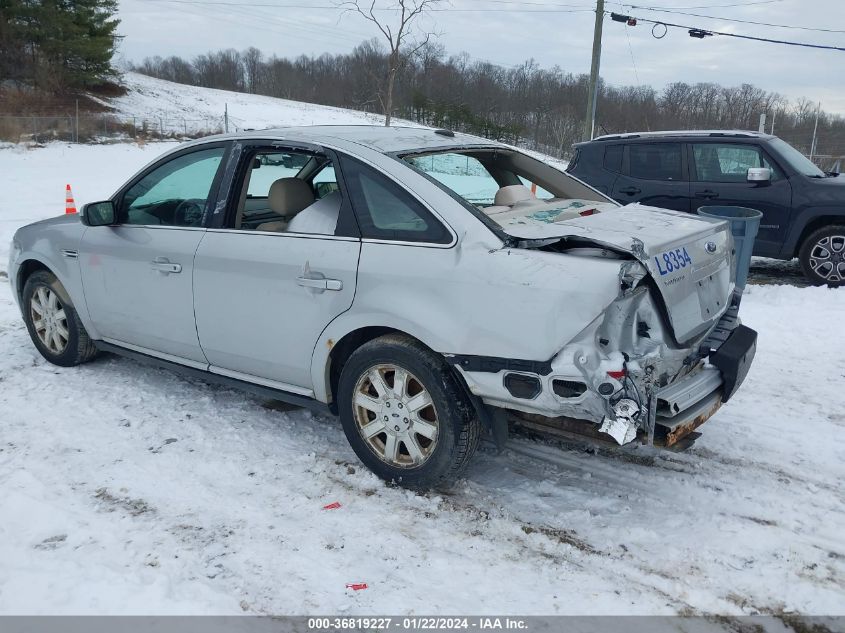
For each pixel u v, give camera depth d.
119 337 4.99
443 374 3.47
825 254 8.45
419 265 3.47
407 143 4.09
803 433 4.44
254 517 3.50
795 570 3.11
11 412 4.66
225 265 4.16
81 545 3.24
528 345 3.15
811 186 8.41
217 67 107.25
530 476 3.93
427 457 3.62
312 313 3.83
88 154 29.75
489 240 3.35
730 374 3.52
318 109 63.50
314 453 4.15
